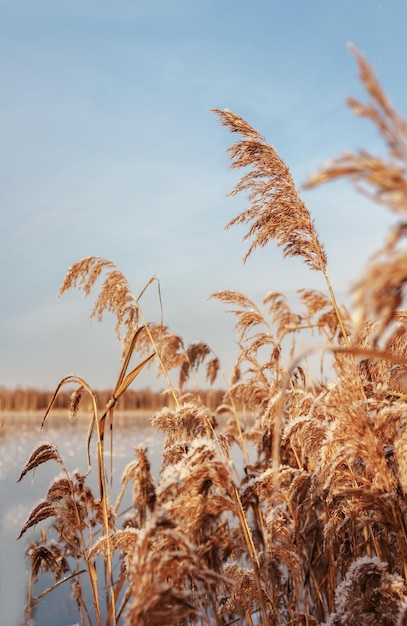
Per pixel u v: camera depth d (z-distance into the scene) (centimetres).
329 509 294
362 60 83
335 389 244
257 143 342
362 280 81
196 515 227
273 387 440
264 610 266
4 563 489
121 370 321
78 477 326
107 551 294
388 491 230
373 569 216
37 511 320
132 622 181
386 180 78
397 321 252
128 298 358
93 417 328
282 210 323
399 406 237
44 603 440
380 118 81
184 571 197
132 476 216
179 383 428
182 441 320
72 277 361
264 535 294
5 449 1132
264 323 454
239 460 463
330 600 324
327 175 81
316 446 288
